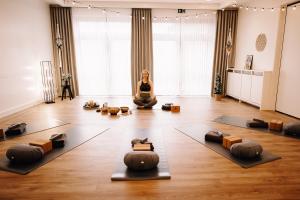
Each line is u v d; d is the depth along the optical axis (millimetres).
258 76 5238
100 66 6766
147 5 6270
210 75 6969
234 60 6910
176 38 6742
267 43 5273
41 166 2387
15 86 4789
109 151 2779
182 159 2572
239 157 2584
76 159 2562
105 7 6352
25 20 5156
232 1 5762
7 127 3730
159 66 6871
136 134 3393
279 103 5020
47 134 3385
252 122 3787
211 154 2707
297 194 1934
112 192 1952
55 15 6391
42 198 1868
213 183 2094
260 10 5504
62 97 6195
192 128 3691
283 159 2588
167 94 6977
